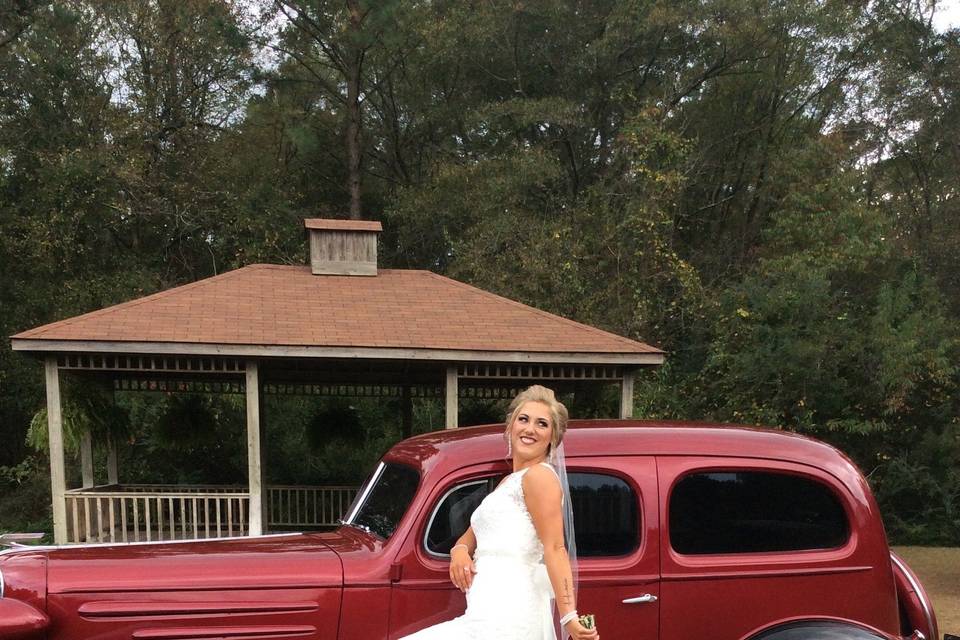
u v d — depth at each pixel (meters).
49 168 14.72
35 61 15.88
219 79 18.78
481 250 15.45
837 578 3.04
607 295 14.91
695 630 2.89
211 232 17.78
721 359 13.21
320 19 18.95
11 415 14.24
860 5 20.22
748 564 2.96
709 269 18.92
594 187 17.45
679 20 18.66
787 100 21.36
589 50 19.72
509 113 19.05
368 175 22.95
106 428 9.12
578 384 10.52
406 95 21.84
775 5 18.98
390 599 2.72
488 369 8.07
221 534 8.23
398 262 19.91
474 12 20.97
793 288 13.04
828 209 15.86
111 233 16.58
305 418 13.67
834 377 12.17
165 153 17.48
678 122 21.45
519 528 2.33
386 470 3.30
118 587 2.61
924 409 12.50
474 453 2.92
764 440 3.20
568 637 2.60
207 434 10.39
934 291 13.47
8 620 2.41
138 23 17.27
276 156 20.89
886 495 11.94
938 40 19.88
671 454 3.03
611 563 2.85
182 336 7.10
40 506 12.05
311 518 11.04
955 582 8.48
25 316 14.15
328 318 7.84
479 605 2.31
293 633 2.66
